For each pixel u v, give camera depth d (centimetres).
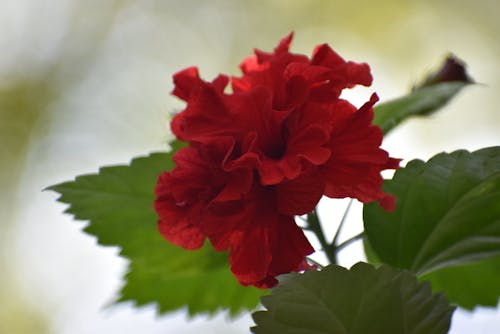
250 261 56
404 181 59
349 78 57
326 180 56
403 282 54
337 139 57
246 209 56
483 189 58
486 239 57
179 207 58
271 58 59
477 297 63
